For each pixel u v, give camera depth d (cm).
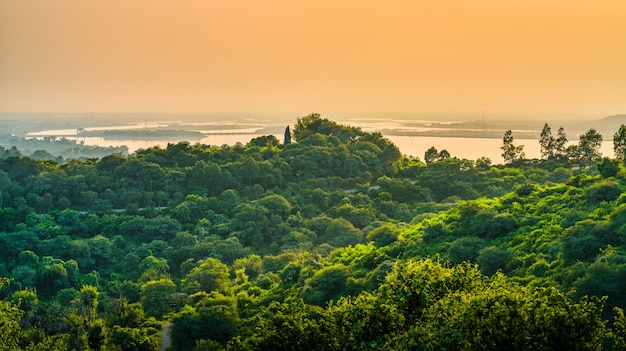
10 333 5259
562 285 6050
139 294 9488
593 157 15300
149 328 7881
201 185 14825
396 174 16900
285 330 3381
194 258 11388
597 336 3044
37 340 6644
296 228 12506
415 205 13938
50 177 14275
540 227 7825
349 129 19362
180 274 11125
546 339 2922
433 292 3666
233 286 9500
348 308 3653
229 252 11338
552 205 8631
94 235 12544
